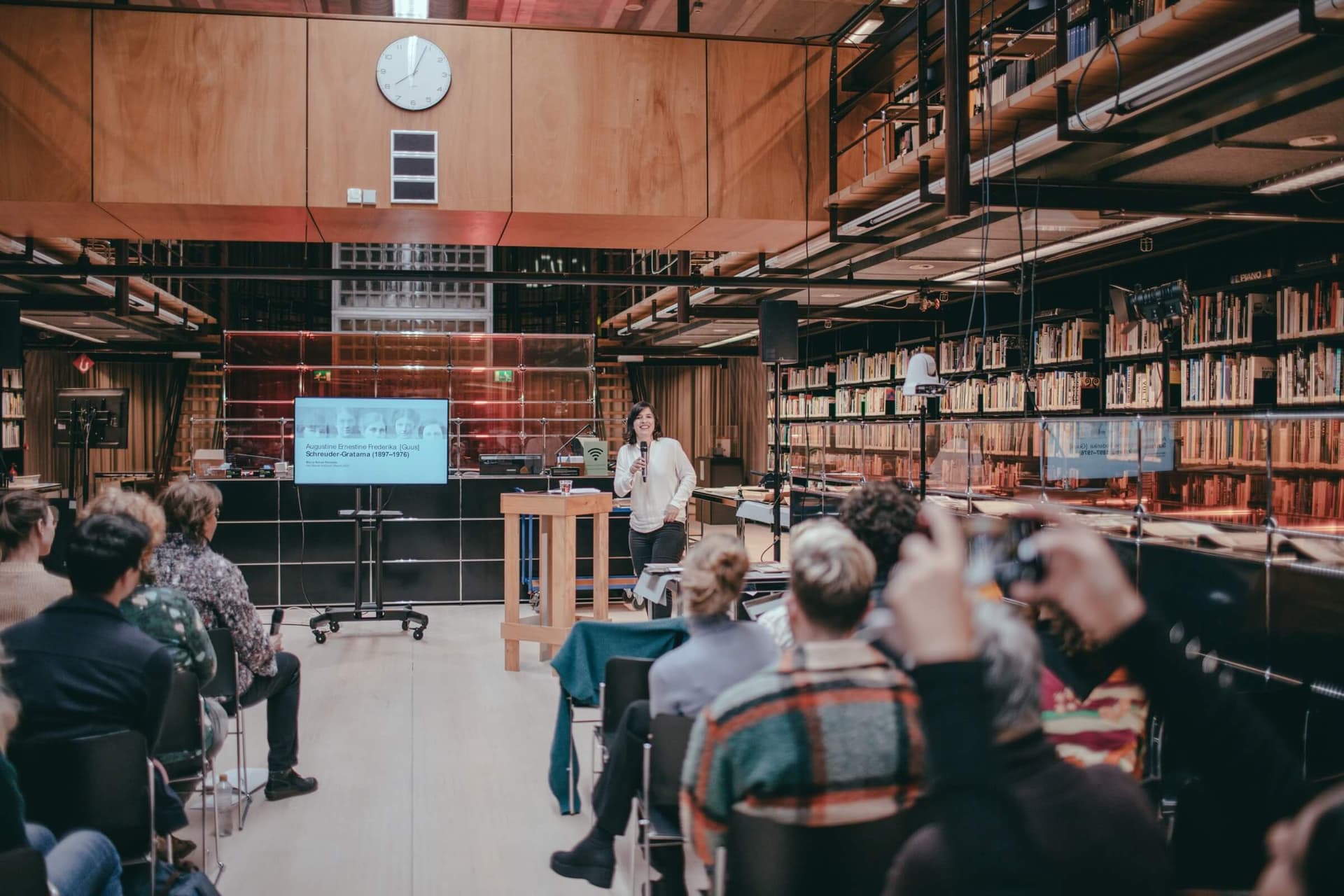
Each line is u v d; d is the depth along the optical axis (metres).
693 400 20.38
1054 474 4.41
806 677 1.54
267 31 6.25
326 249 14.14
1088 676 1.60
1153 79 3.75
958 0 4.62
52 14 6.05
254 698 3.93
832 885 1.53
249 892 3.17
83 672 2.50
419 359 11.09
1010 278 8.59
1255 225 6.32
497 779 4.25
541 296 19.47
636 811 2.90
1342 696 2.76
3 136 6.00
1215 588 3.33
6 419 13.58
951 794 0.94
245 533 8.30
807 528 1.64
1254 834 1.85
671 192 6.64
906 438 5.71
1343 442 4.71
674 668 2.59
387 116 6.34
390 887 3.21
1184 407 7.05
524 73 6.49
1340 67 3.40
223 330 15.73
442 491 8.49
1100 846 1.03
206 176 6.15
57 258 8.65
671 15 9.79
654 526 6.80
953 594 0.96
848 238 6.87
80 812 2.39
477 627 7.51
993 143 5.37
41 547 3.05
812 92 6.87
